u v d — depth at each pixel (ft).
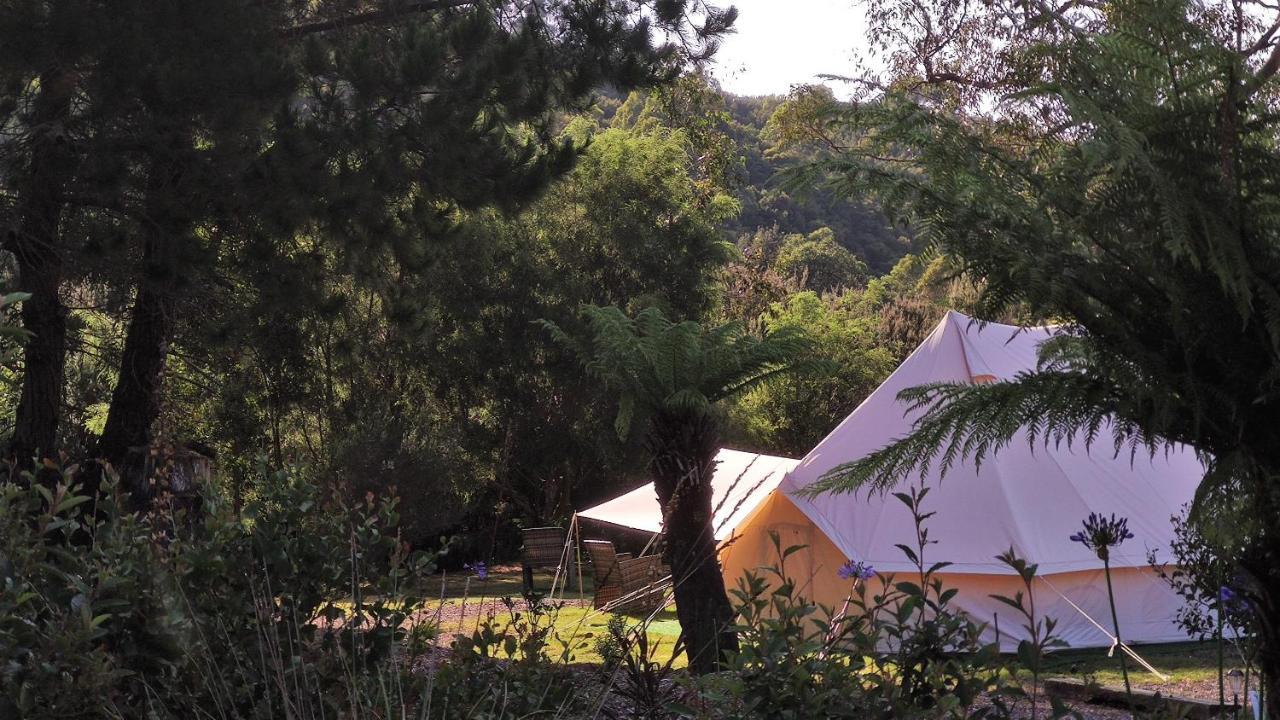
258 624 8.10
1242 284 6.02
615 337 17.35
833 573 31.04
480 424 73.41
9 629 6.56
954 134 6.84
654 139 76.28
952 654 6.81
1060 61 6.84
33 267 28.68
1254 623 6.95
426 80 27.17
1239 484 6.56
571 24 32.53
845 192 6.93
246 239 28.86
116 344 38.06
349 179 26.78
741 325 18.29
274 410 50.72
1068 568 29.50
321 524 9.48
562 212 73.10
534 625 9.66
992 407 7.24
